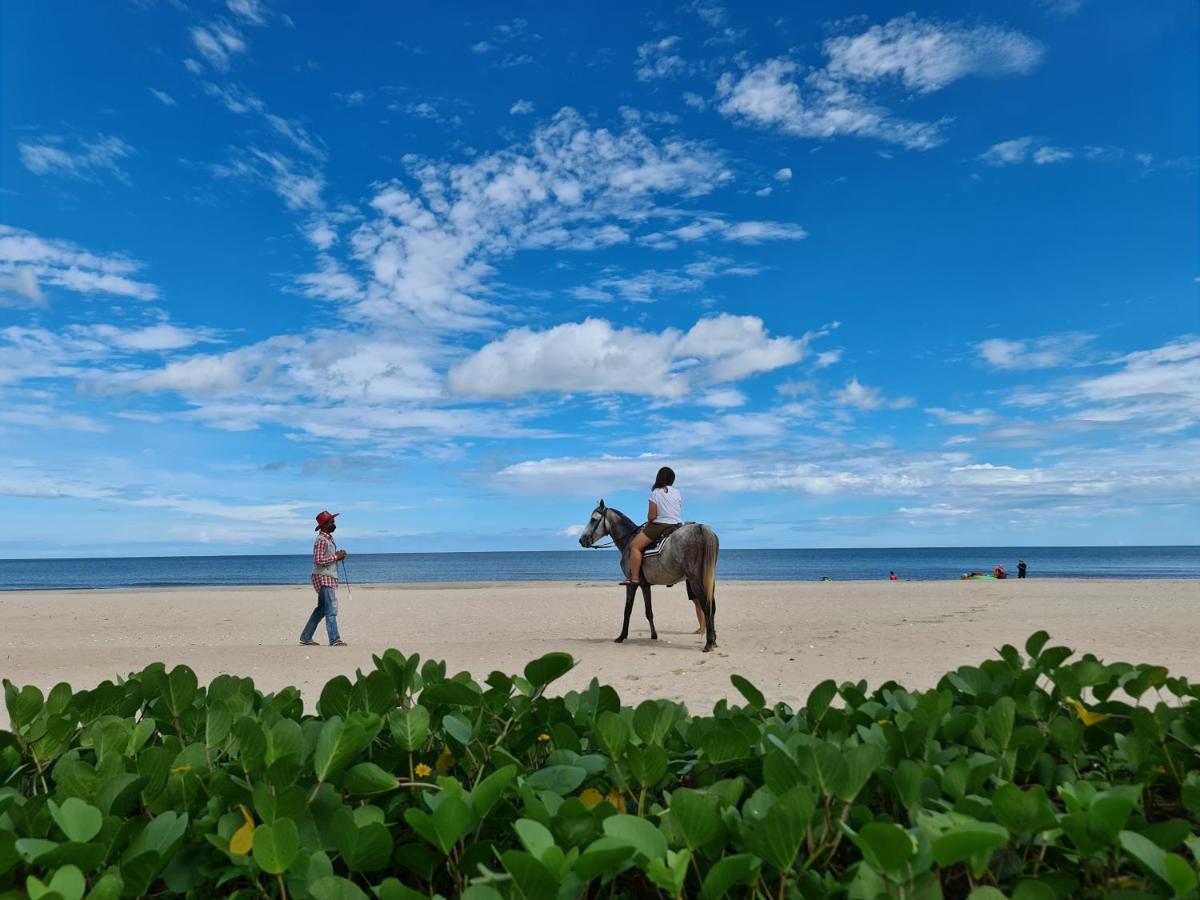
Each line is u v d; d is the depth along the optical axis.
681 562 11.14
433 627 15.30
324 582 12.54
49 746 2.20
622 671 8.86
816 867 1.68
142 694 2.80
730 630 13.55
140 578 93.25
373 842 1.57
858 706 2.85
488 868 1.63
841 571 91.06
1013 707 2.10
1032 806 1.59
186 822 1.62
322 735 1.82
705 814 1.54
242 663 10.33
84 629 15.66
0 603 23.36
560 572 103.69
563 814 1.64
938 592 22.50
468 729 2.20
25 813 1.79
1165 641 10.78
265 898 1.58
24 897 1.57
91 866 1.52
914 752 2.12
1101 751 2.38
